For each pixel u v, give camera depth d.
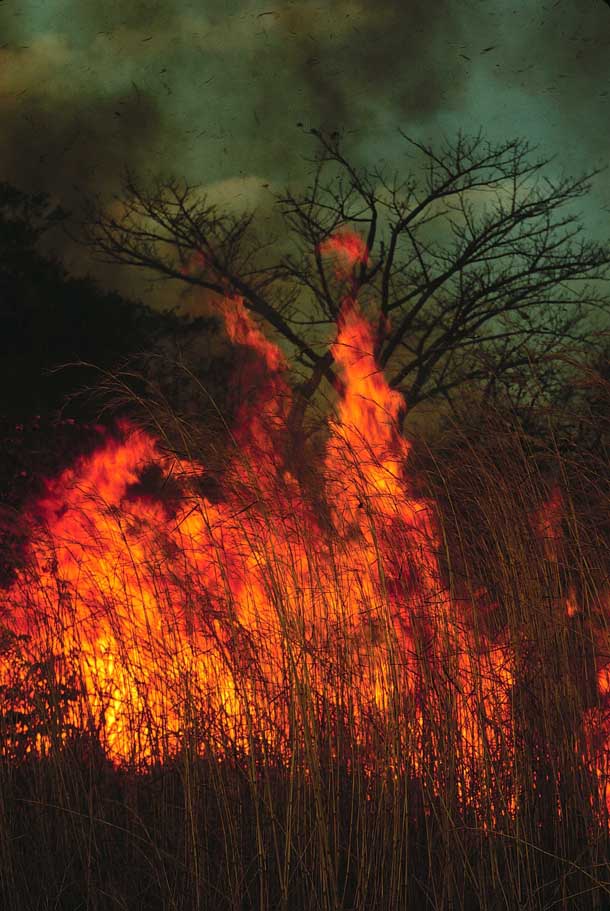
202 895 3.54
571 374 4.12
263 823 3.64
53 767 3.84
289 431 4.19
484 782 3.57
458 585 3.88
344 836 3.62
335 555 3.89
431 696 3.67
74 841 3.77
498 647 3.80
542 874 3.53
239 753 3.74
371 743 3.70
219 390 12.93
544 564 3.83
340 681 3.74
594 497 3.95
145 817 3.80
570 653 3.77
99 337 13.04
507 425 4.11
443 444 4.18
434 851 3.57
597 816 3.51
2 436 6.54
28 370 12.25
